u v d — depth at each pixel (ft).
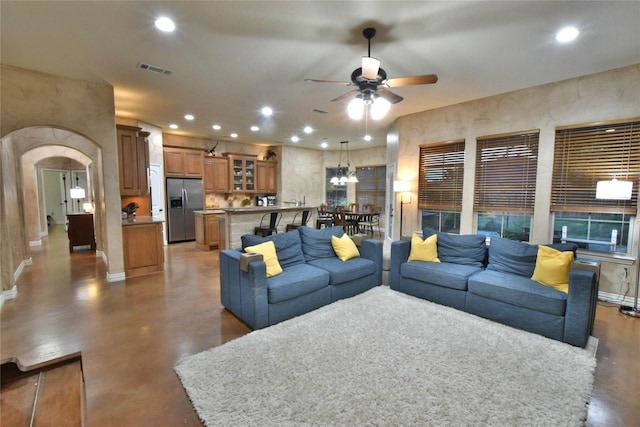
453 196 16.21
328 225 26.05
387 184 21.59
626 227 11.73
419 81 9.00
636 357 7.91
